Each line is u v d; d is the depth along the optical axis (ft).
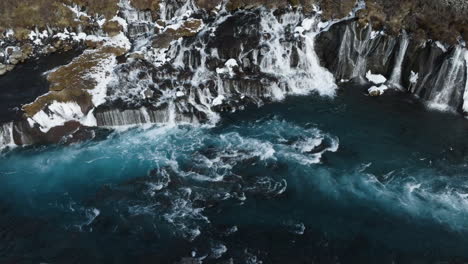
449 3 135.23
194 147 118.11
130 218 99.96
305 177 109.19
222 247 93.35
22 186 108.58
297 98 133.69
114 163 114.01
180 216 100.01
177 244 94.12
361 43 138.21
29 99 125.80
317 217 99.60
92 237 96.27
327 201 103.45
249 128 123.54
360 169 111.04
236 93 134.00
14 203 104.53
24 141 119.85
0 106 123.54
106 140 120.88
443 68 127.75
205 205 102.47
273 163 112.88
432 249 92.99
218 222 98.63
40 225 99.19
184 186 107.24
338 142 118.73
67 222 99.60
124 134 122.72
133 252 92.94
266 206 102.22
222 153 116.06
